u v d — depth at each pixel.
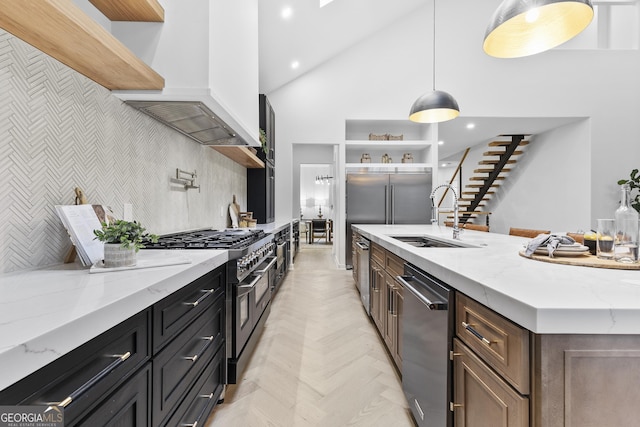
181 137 2.31
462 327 1.05
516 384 0.76
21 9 0.85
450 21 5.32
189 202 2.48
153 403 0.91
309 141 5.37
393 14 5.05
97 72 1.30
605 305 0.69
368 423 1.49
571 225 5.71
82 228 1.17
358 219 5.27
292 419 1.51
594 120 5.27
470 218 9.16
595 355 0.69
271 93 5.35
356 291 3.82
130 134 1.67
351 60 5.36
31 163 1.08
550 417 0.70
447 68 5.31
